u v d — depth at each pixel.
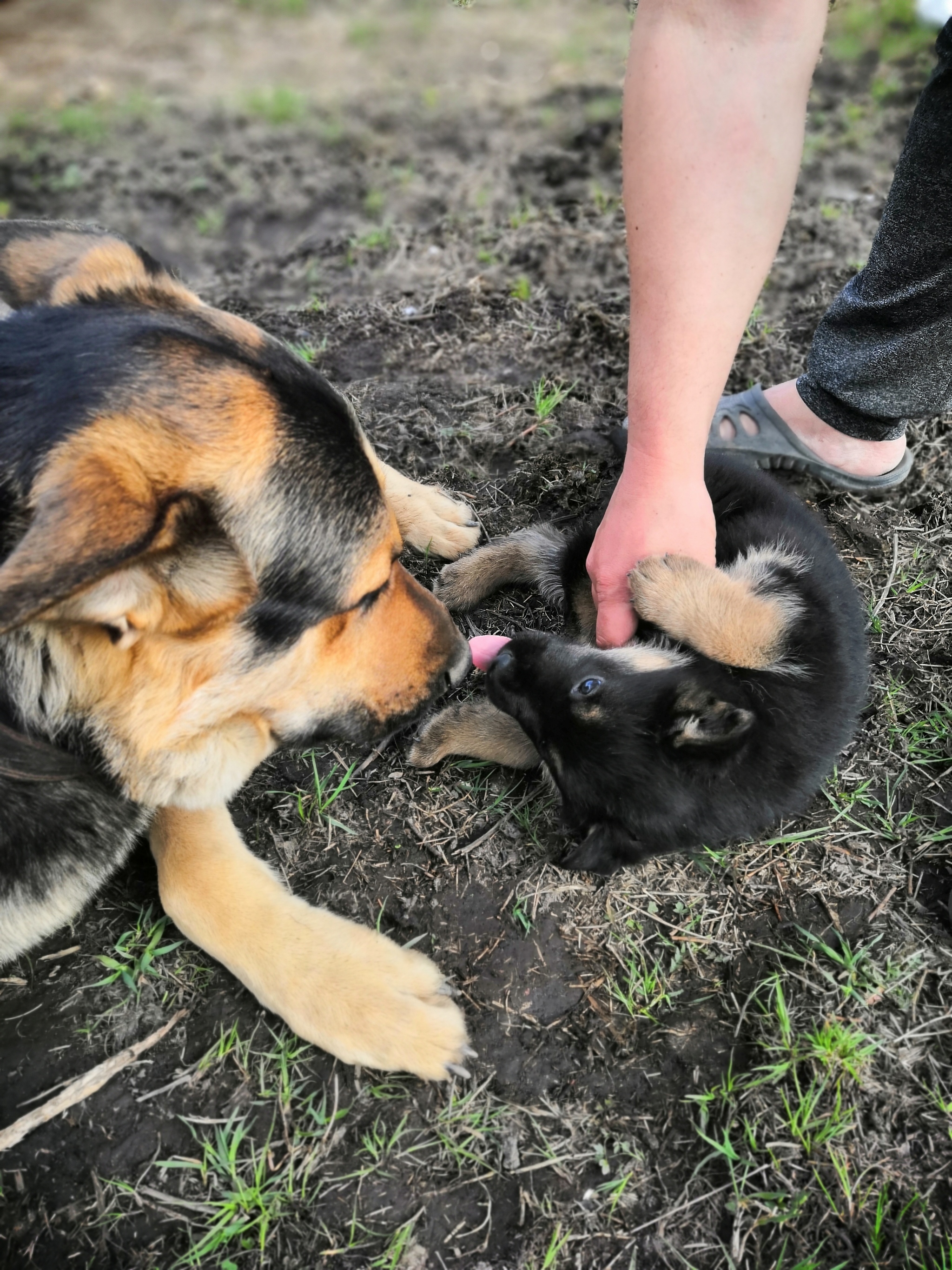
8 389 0.45
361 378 0.94
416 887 0.63
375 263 1.10
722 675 0.65
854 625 0.69
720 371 0.60
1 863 0.51
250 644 0.49
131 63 1.61
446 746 0.68
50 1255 0.50
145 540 0.41
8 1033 0.57
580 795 0.63
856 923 0.60
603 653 0.67
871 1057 0.55
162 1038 0.57
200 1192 0.52
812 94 1.37
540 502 0.84
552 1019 0.57
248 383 0.47
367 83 1.51
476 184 1.22
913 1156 0.52
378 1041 0.53
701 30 0.54
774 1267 0.50
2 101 1.47
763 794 0.62
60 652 0.47
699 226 0.56
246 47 1.67
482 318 1.00
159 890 0.59
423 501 0.81
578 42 1.62
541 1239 0.50
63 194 1.25
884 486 0.82
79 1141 0.53
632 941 0.60
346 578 0.50
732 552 0.72
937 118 0.63
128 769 0.51
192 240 1.17
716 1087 0.55
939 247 0.67
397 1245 0.50
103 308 0.49
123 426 0.43
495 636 0.73
